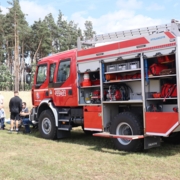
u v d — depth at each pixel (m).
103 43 8.16
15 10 39.78
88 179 4.99
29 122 11.01
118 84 7.52
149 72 6.59
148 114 6.55
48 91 9.48
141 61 6.67
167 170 5.40
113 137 7.01
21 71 46.09
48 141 8.93
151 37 6.48
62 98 8.88
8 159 6.54
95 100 7.93
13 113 11.08
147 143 6.73
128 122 6.96
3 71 42.47
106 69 7.57
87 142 8.69
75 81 8.41
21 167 5.82
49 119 9.30
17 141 8.94
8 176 5.24
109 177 5.07
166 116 6.22
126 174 5.22
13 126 11.62
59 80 9.05
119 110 7.89
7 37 40.19
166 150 7.21
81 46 8.59
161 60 6.40
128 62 7.03
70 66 8.62
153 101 6.70
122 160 6.23
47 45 45.31
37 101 10.07
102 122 7.59
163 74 6.33
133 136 6.59
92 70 7.87
